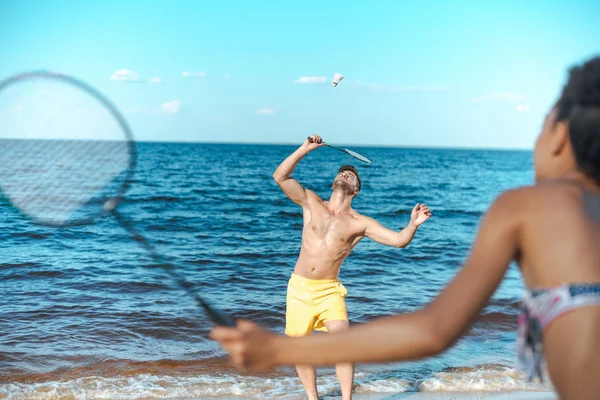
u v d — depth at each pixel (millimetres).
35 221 2047
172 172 52094
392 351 1128
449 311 1140
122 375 6543
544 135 1324
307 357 1146
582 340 1079
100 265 12852
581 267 1113
